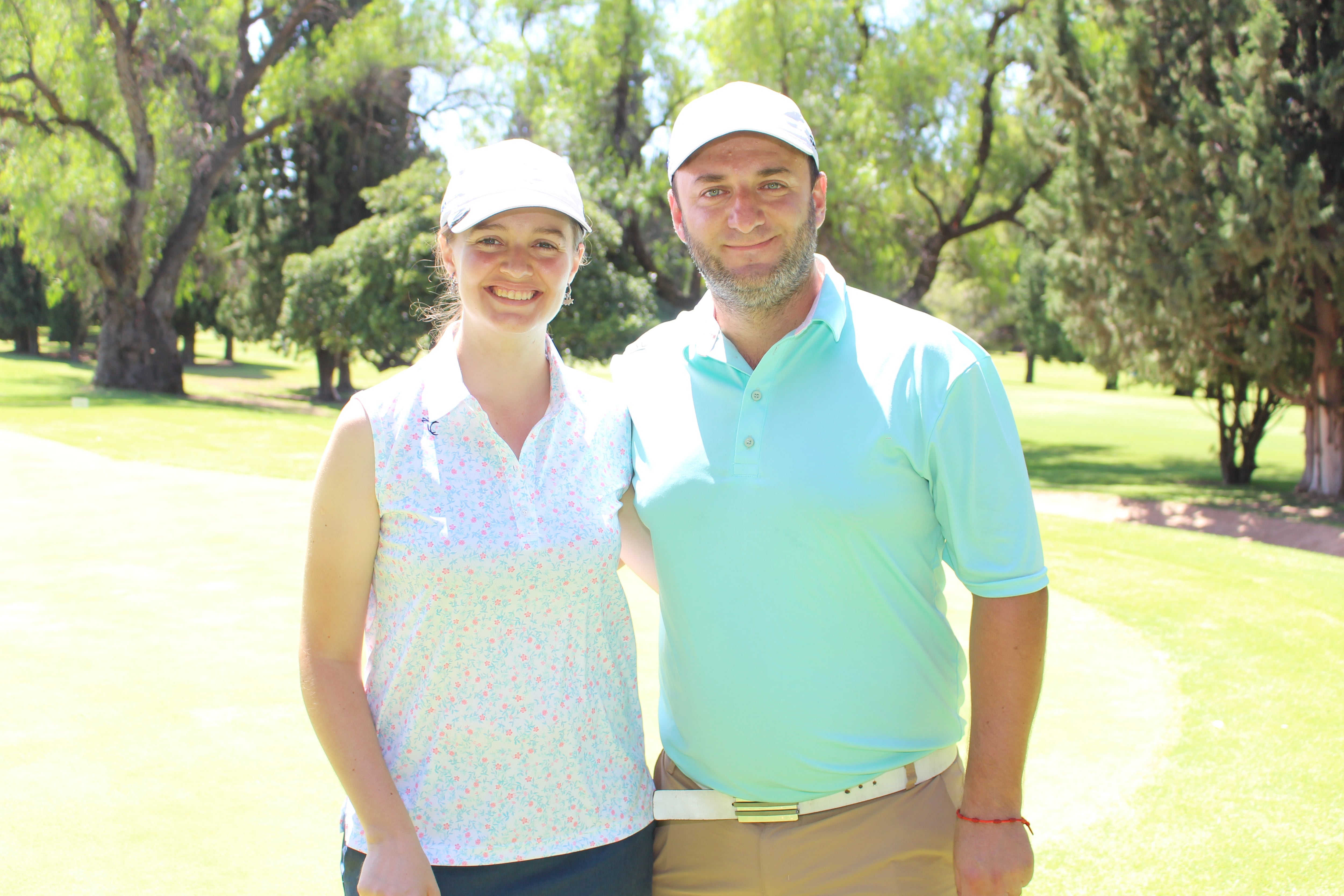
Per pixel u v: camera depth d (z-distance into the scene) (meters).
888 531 1.82
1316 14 11.24
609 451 1.98
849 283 20.86
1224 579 6.49
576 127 21.02
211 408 18.67
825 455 1.83
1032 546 1.81
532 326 1.84
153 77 22.88
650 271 22.70
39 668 4.34
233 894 2.57
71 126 21.81
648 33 22.12
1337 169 10.95
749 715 1.88
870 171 18.69
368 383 39.19
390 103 26.64
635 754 1.97
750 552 1.85
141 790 3.17
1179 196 11.55
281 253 28.30
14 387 23.28
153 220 23.69
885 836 1.88
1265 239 10.62
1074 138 12.68
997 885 1.77
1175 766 3.48
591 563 1.82
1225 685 4.37
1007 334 49.53
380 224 21.72
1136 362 14.55
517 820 1.76
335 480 1.73
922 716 1.92
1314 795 3.25
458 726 1.75
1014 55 19.11
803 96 19.41
